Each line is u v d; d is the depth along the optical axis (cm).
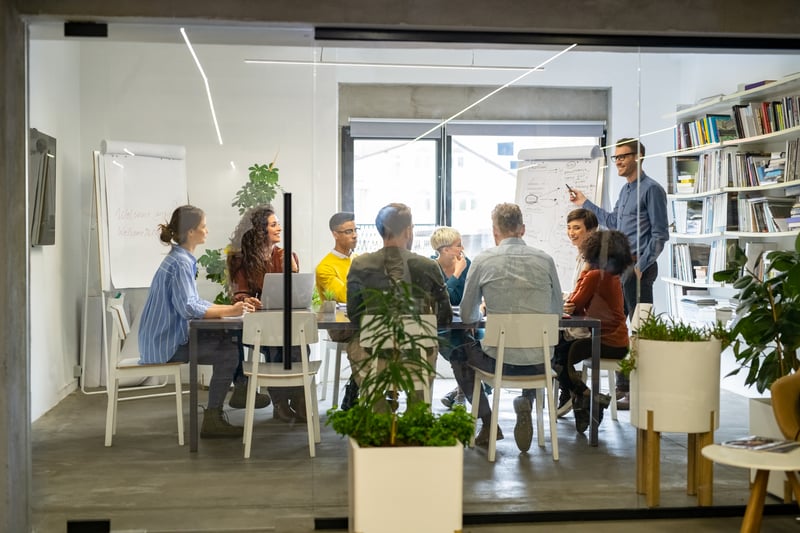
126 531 421
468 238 438
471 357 439
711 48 454
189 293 429
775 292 452
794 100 464
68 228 421
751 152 463
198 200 429
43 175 417
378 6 421
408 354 341
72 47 420
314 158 432
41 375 419
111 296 424
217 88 428
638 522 430
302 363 432
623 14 433
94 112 422
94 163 422
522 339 443
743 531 356
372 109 433
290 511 430
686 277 458
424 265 436
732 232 466
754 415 454
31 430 420
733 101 461
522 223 442
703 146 459
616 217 451
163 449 428
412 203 436
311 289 432
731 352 461
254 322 431
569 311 446
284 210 432
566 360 446
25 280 414
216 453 430
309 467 431
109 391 425
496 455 440
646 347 432
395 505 313
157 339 429
